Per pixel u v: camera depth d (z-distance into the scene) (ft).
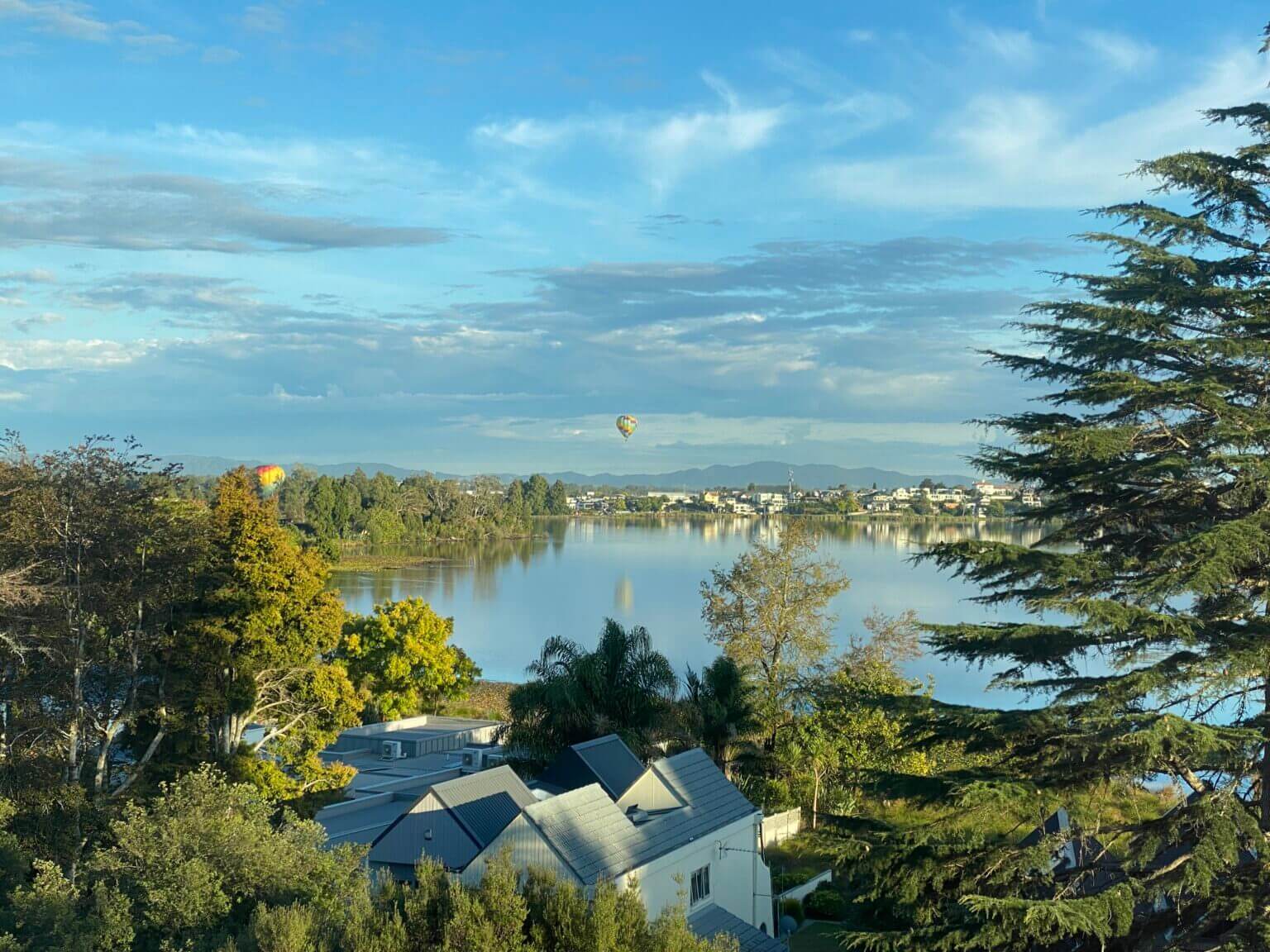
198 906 70.79
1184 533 57.47
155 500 140.67
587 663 154.61
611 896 57.41
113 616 130.52
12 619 118.62
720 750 162.30
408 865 104.83
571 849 91.86
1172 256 56.44
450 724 221.66
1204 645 54.60
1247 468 51.37
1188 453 56.65
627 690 155.74
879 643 176.35
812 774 162.20
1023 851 53.72
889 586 458.50
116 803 119.85
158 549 134.72
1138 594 52.65
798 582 182.29
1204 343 53.01
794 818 155.84
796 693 167.02
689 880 103.45
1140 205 58.34
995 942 49.49
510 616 400.88
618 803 112.37
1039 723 53.78
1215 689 51.37
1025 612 57.62
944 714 56.34
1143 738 47.47
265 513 149.18
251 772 137.08
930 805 54.85
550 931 56.85
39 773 113.80
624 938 56.70
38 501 125.18
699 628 361.71
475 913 55.36
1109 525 60.23
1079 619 52.70
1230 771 52.75
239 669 141.38
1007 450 60.13
